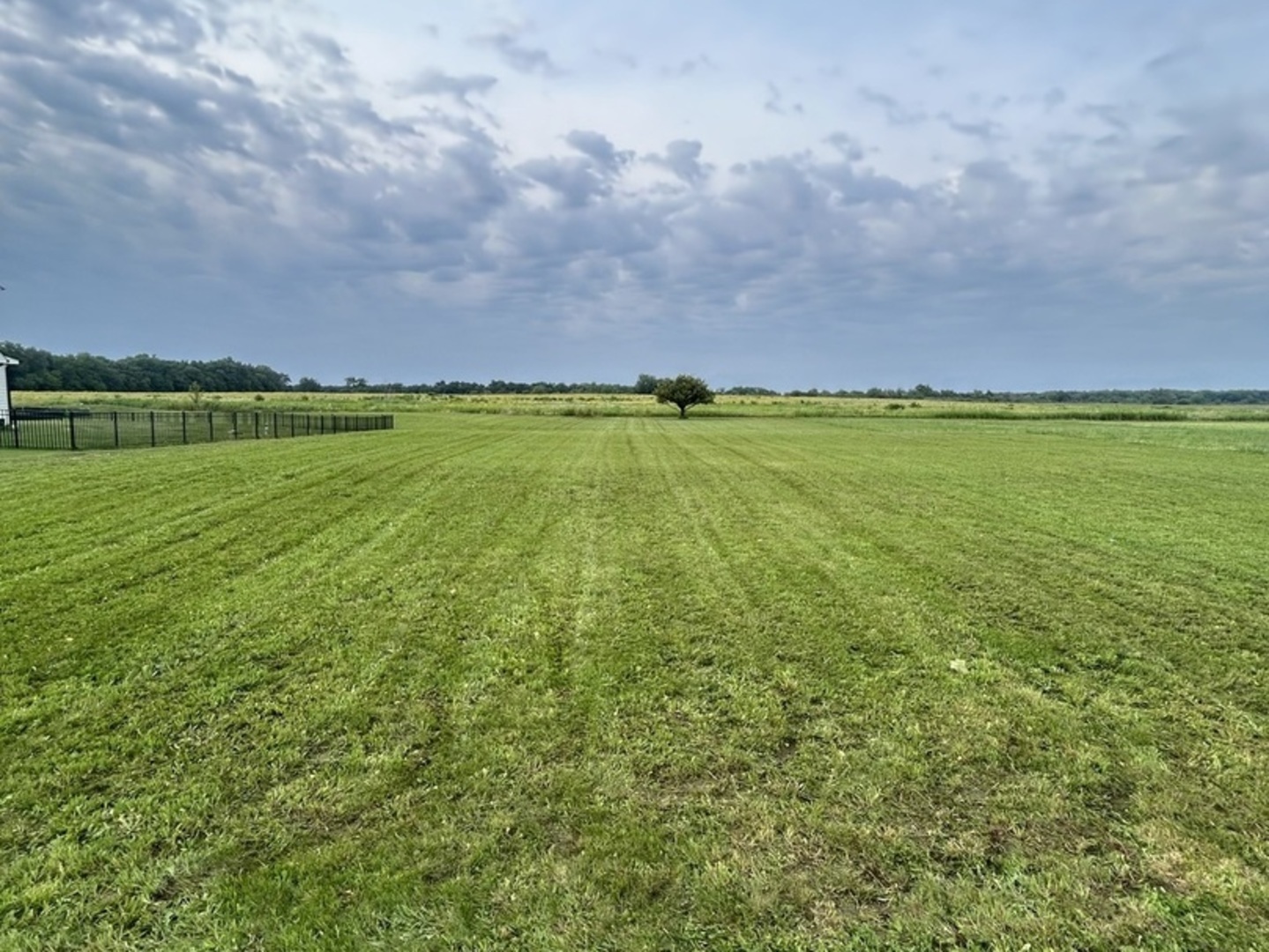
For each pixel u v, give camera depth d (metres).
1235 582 6.46
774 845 2.62
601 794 2.95
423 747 3.34
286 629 4.89
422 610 5.41
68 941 2.14
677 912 2.28
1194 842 2.65
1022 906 2.30
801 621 5.29
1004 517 9.82
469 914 2.27
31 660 4.22
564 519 9.38
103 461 13.52
